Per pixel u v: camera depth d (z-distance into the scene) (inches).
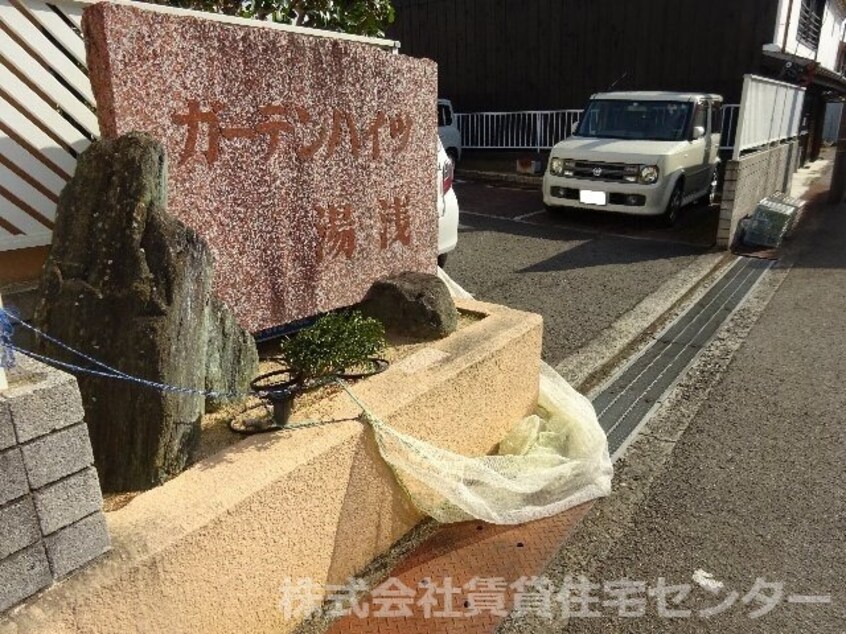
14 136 100.3
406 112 149.5
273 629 92.5
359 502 104.2
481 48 621.9
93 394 86.0
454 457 117.0
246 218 115.7
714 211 437.4
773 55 465.1
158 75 98.0
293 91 120.0
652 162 362.9
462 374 123.2
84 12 91.4
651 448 149.5
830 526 120.3
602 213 419.5
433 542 118.3
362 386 114.3
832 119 1052.5
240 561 84.2
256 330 121.9
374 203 144.4
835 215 439.5
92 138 109.0
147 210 87.4
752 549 114.7
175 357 86.7
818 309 244.5
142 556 71.5
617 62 547.5
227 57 107.3
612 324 224.8
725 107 490.6
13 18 97.6
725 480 135.6
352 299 142.8
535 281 275.1
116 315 85.7
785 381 182.5
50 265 89.2
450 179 229.6
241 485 84.4
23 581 62.7
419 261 162.6
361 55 133.6
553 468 129.6
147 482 86.0
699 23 500.1
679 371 191.0
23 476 61.4
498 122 625.0
